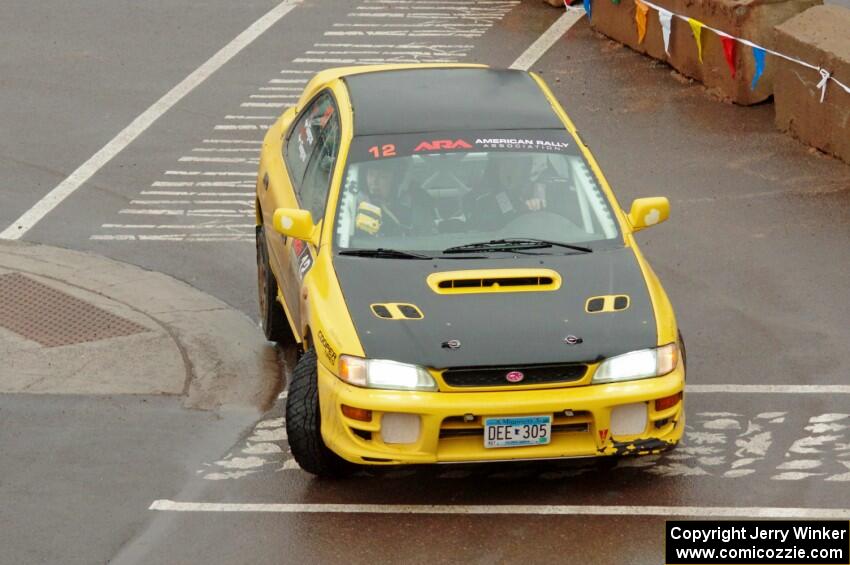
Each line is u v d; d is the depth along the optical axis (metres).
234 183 36.88
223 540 19.36
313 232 22.16
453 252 21.38
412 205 22.14
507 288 20.53
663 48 45.41
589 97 43.03
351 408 19.22
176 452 22.36
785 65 38.47
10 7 53.84
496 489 20.77
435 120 23.58
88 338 27.09
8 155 38.84
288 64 47.28
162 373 25.55
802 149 37.91
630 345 19.48
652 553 18.75
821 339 26.58
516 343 19.34
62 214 34.59
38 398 24.41
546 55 47.53
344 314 19.98
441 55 47.75
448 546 19.02
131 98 43.97
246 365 26.03
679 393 19.72
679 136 39.34
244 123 41.62
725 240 32.00
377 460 19.20
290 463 21.91
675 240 32.09
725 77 41.97
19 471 21.62
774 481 20.97
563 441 19.38
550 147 23.09
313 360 20.72
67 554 19.03
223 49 49.03
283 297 25.06
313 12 53.66
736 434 22.69
